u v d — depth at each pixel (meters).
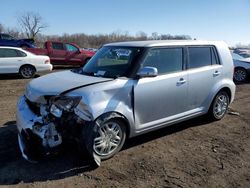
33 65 12.96
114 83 4.31
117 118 4.30
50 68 13.56
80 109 3.98
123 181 3.82
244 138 5.43
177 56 5.25
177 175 4.01
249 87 11.08
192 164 4.33
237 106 7.82
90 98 4.02
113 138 4.35
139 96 4.55
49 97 4.11
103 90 4.16
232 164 4.38
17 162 4.24
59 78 4.66
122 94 4.34
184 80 5.24
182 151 4.77
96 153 4.18
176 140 5.21
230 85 6.28
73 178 3.87
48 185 3.71
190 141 5.20
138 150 4.73
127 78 4.50
